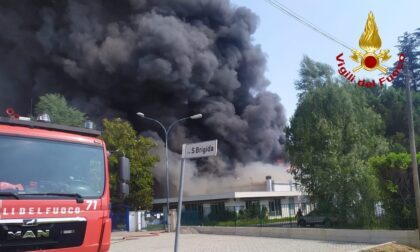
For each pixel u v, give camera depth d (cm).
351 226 1916
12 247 535
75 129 668
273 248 1541
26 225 550
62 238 582
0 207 536
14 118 622
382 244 1406
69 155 632
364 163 2361
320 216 2255
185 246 1791
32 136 602
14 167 570
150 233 2886
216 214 2809
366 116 2809
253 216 2717
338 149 2498
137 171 3631
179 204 712
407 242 1433
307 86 2892
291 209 2862
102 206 642
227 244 1777
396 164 1603
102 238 633
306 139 2627
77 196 612
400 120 4441
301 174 2677
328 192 2297
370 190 1802
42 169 595
